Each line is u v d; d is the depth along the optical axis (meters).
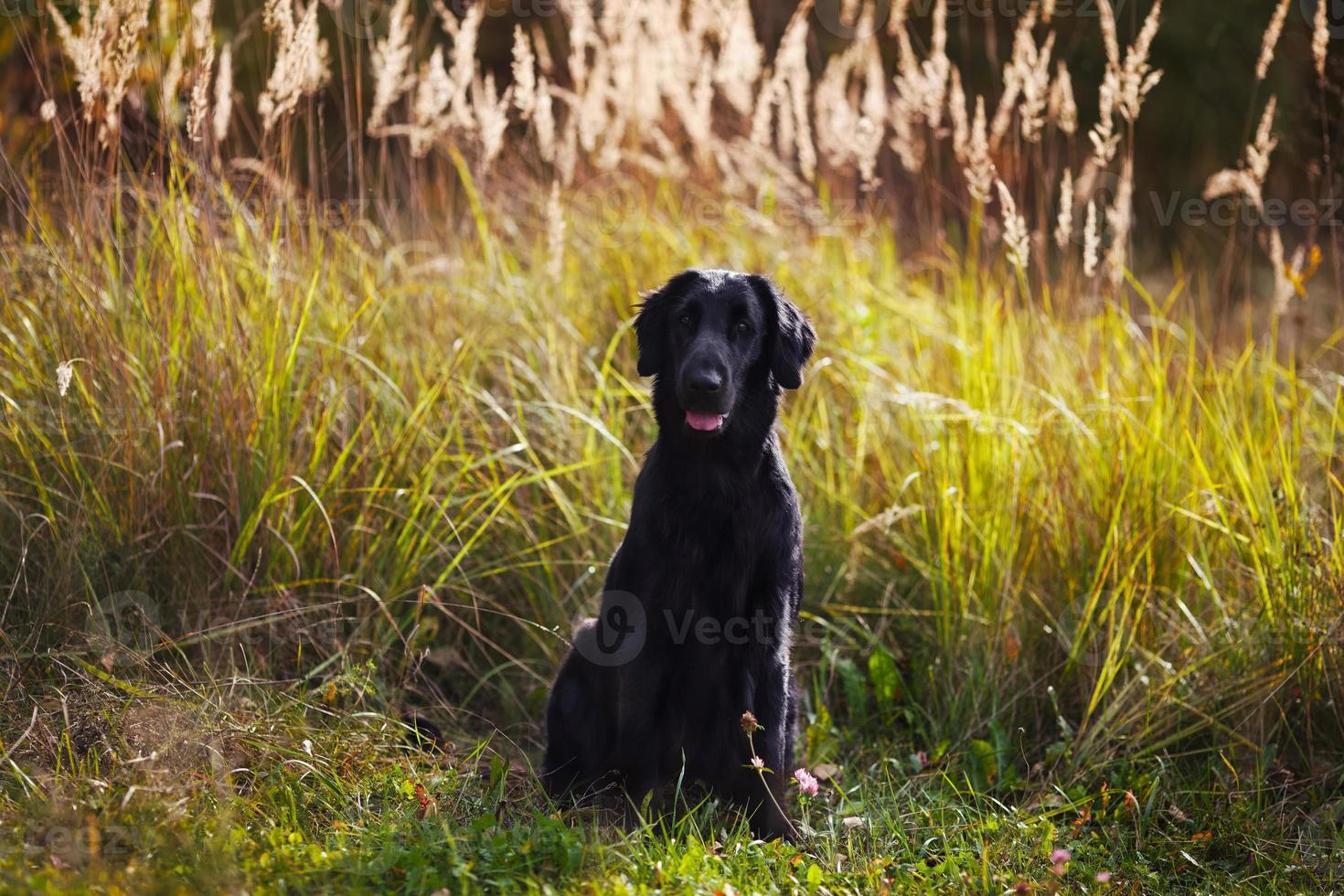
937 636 4.46
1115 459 4.48
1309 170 5.35
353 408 4.75
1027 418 4.91
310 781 3.38
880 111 5.97
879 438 5.20
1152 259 8.61
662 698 3.51
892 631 4.73
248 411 4.29
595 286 5.96
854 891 3.04
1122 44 9.27
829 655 4.43
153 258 4.46
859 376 5.43
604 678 3.67
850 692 4.34
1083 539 4.47
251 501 4.20
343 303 4.89
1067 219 4.87
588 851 2.96
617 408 5.30
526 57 5.51
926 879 3.13
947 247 6.23
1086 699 4.22
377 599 4.05
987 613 4.39
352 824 3.17
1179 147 9.91
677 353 3.53
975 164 5.22
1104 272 5.50
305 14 4.42
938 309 6.05
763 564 3.52
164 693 3.55
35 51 5.53
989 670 4.25
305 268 4.84
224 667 3.93
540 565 4.63
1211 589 4.16
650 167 6.47
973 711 4.20
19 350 4.31
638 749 3.50
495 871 2.82
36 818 2.85
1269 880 3.30
